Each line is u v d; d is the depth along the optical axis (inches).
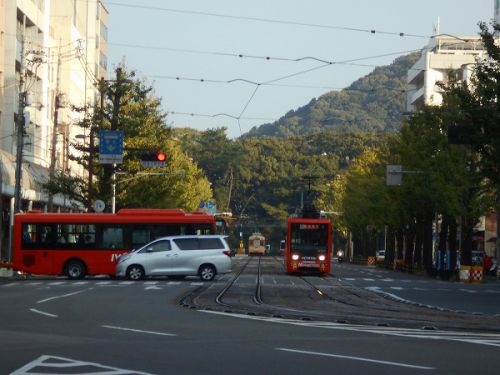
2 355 555.8
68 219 1809.8
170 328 759.7
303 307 1122.0
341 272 2694.4
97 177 2511.1
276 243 6151.6
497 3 3181.6
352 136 6633.9
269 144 6451.8
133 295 1259.8
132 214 1823.3
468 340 701.3
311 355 573.9
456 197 2252.7
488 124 1358.3
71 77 3440.0
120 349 593.0
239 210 6186.0
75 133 3577.8
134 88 2469.2
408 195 2628.0
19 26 2679.6
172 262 1705.2
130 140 2444.6
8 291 1342.3
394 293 1546.5
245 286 1594.5
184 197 3307.1
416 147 2433.6
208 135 6077.8
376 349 618.2
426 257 2817.4
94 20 4018.2
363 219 3730.3
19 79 2539.4
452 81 2391.7
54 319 843.4
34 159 2847.0
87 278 1881.2
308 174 6166.3
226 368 506.6
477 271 2206.0
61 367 501.7
